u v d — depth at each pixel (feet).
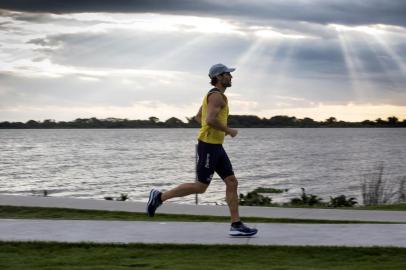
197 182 39.70
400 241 37.45
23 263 32.58
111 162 384.27
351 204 74.64
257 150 580.30
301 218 51.16
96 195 186.19
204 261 33.06
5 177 271.69
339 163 353.51
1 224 44.06
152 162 380.78
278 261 33.14
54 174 287.07
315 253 34.88
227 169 39.24
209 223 44.78
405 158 394.73
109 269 30.99
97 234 40.01
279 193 187.42
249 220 50.96
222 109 38.73
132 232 40.75
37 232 40.75
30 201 61.62
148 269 31.07
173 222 45.27
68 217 53.36
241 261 33.12
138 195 182.80
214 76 38.83
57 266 31.86
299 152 522.47
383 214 53.72
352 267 31.68
